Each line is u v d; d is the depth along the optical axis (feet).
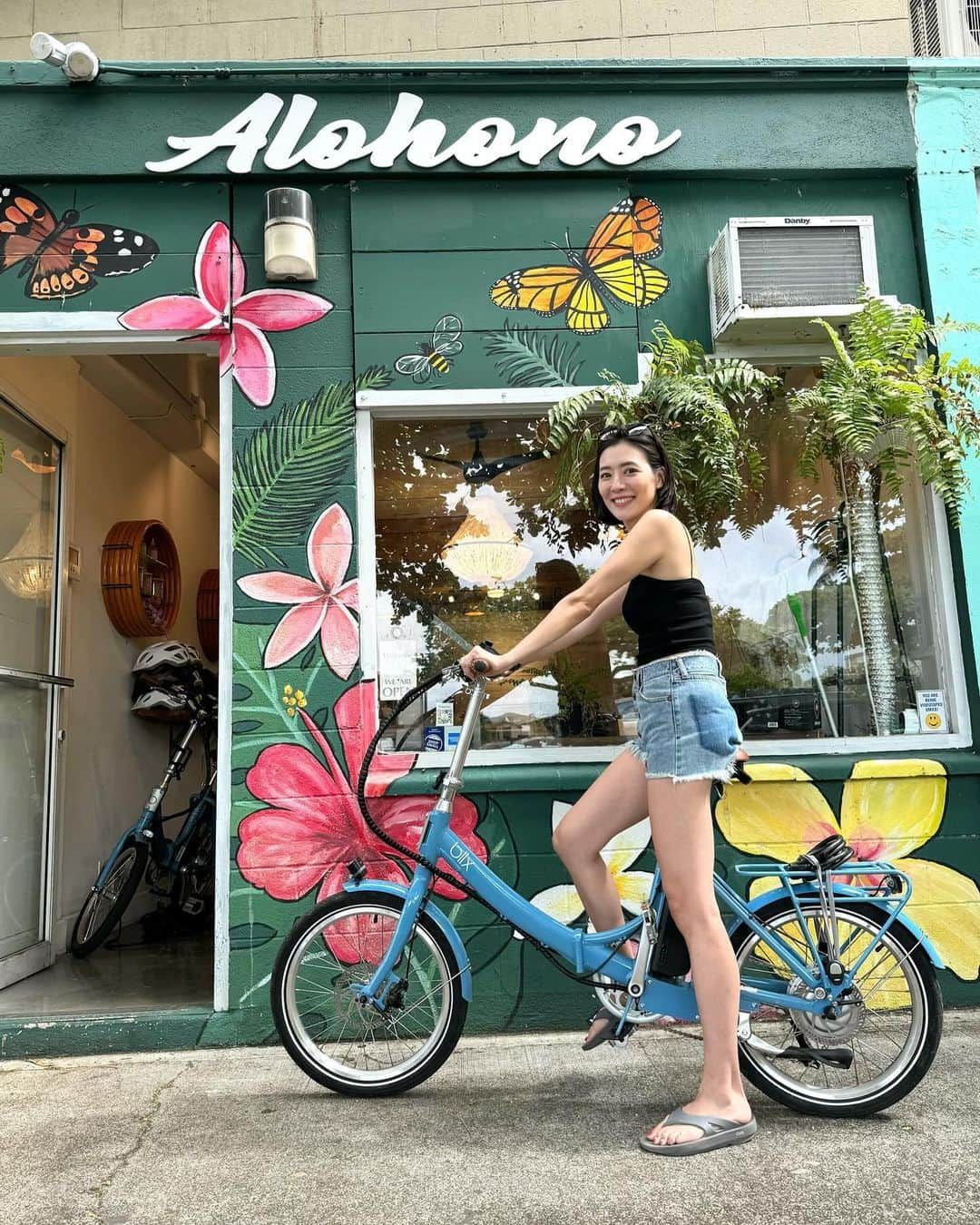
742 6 14.02
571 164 11.76
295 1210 6.57
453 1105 8.42
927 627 11.88
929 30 14.85
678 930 7.82
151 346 11.59
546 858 10.67
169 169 11.40
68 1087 9.18
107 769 17.26
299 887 10.60
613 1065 9.42
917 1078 7.89
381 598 11.43
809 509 12.01
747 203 12.14
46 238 11.41
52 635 15.08
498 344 11.59
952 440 10.99
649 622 7.84
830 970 8.00
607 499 8.43
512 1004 10.52
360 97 11.64
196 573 23.54
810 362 12.00
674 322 11.89
